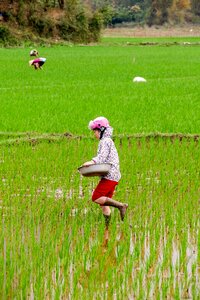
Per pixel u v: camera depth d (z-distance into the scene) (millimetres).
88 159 17109
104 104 26625
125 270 9523
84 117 23219
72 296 8898
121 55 66000
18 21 83250
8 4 82625
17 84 35594
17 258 10078
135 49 80062
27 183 14875
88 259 10203
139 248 10664
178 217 12102
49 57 60969
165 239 11156
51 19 86062
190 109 25438
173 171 15859
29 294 9008
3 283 9242
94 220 12211
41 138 19422
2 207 12922
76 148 18391
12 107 25516
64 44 84562
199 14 151625
